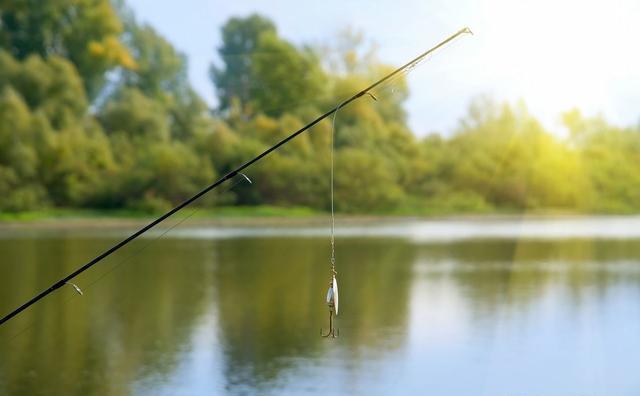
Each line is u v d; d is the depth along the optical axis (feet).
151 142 236.84
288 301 77.41
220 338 59.62
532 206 230.48
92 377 48.70
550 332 59.21
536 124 227.61
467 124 242.58
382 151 243.40
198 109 253.03
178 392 45.70
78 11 246.68
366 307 73.10
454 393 45.34
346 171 236.63
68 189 222.28
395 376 48.32
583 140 217.56
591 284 84.64
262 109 252.21
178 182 229.04
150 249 129.59
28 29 242.58
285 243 139.44
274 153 236.22
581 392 45.09
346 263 109.40
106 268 105.09
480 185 237.45
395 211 237.45
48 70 229.86
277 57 253.03
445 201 239.09
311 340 58.65
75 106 231.09
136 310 72.08
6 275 98.07
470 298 77.25
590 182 218.79
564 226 178.40
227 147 236.63
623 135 210.59
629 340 56.08
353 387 46.96
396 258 114.83
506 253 119.03
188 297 80.07
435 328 62.34
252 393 44.83
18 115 219.00
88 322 66.28
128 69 252.21
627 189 214.48
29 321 66.90
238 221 212.43
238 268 103.96
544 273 94.53
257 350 55.26
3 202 213.05
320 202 234.17
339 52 252.42
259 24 256.52
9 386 46.73
